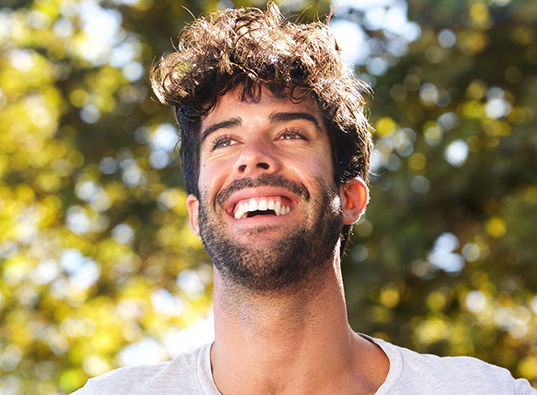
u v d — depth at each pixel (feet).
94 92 21.95
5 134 24.02
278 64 7.73
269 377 7.21
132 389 7.60
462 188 17.60
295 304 7.13
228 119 7.70
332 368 7.27
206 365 7.62
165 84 8.38
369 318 18.34
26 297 24.49
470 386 7.25
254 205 7.29
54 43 22.40
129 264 24.03
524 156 17.54
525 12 17.25
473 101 19.48
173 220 22.57
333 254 7.43
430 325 21.15
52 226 24.40
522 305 19.48
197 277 24.29
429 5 17.94
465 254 18.94
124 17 21.26
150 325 24.88
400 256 17.48
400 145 18.70
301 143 7.61
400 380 7.32
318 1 18.66
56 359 23.79
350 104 8.35
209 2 20.13
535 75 18.65
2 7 22.29
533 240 16.99
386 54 19.11
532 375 20.97
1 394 23.53
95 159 21.89
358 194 8.37
